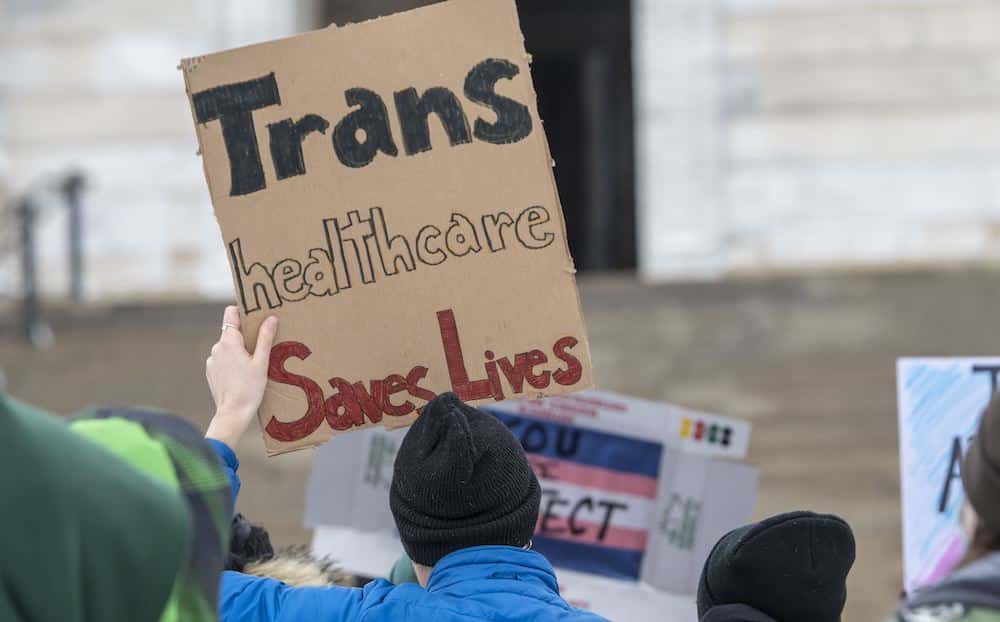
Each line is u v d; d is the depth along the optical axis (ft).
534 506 16.15
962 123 63.16
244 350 18.13
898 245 63.21
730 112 64.13
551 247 18.57
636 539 24.99
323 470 25.03
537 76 87.56
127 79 65.05
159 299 63.21
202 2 64.90
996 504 12.84
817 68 63.77
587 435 25.12
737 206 63.98
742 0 63.93
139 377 57.62
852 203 63.52
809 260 63.52
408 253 18.47
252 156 18.35
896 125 63.46
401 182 18.47
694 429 24.77
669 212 64.23
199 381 57.52
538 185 18.56
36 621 10.49
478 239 18.56
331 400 18.31
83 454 10.91
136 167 65.10
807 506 52.37
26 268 59.52
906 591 22.30
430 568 16.30
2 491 10.44
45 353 58.59
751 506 24.68
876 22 63.41
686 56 64.08
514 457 16.02
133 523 10.86
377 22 18.51
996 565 12.42
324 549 24.95
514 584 15.52
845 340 57.72
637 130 64.85
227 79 18.35
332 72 18.43
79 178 61.52
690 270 64.03
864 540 50.96
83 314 60.13
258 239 18.35
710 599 17.15
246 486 51.57
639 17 64.49
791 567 16.25
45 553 10.46
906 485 22.66
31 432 10.71
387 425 18.45
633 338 58.29
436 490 15.69
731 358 57.62
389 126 18.48
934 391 22.84
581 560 25.03
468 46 18.57
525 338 18.58
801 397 56.08
